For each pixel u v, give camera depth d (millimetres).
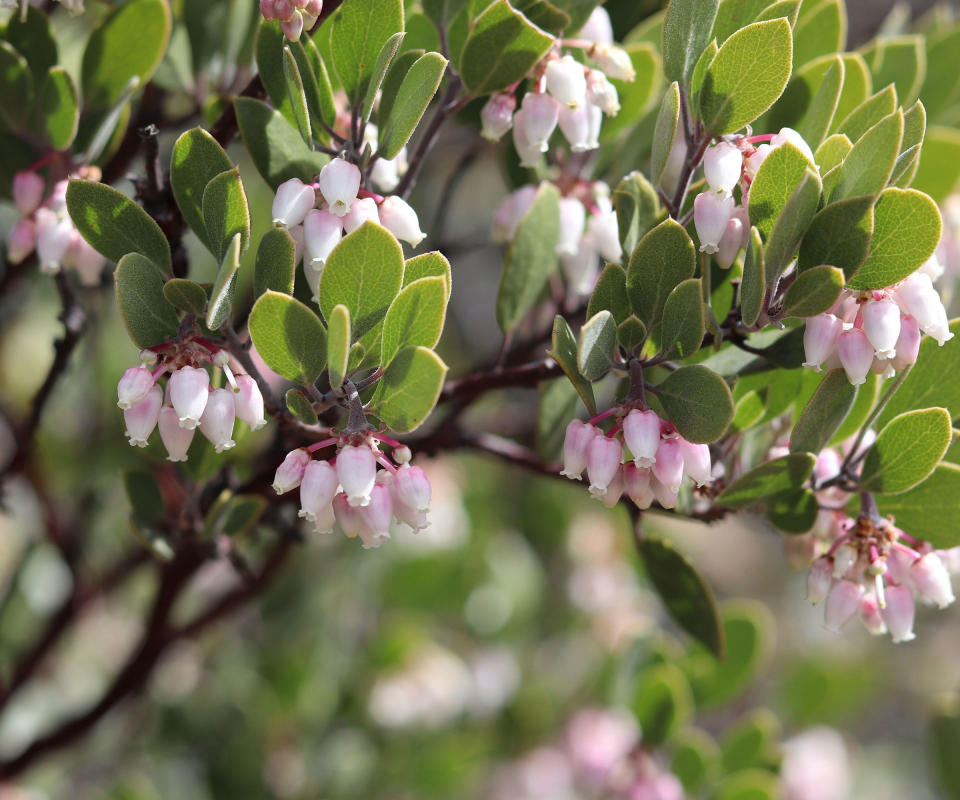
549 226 575
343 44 537
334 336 507
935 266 538
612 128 595
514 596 922
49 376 601
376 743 833
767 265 521
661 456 524
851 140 544
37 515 860
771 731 687
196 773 811
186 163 528
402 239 534
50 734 676
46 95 574
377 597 867
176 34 609
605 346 523
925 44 638
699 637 584
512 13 543
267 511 605
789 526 550
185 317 524
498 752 928
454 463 971
